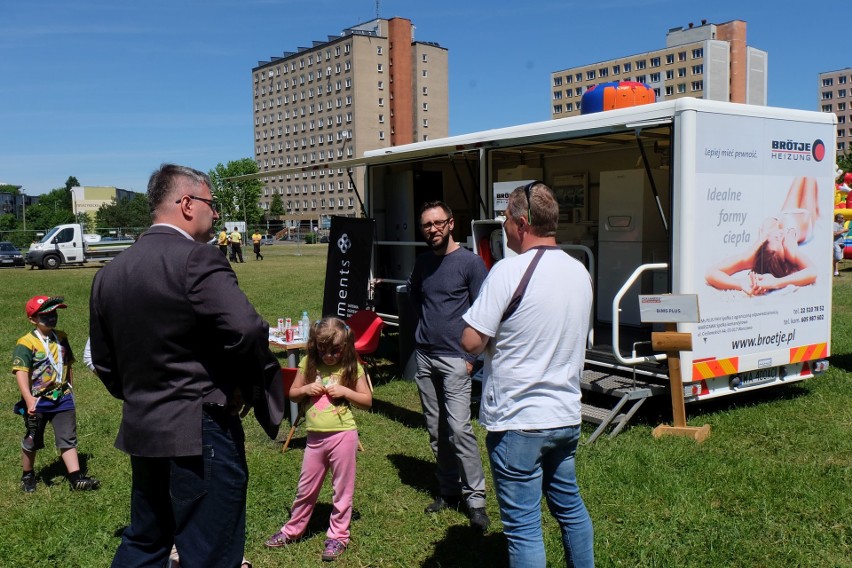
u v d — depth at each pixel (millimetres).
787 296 6051
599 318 7973
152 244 2539
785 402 6316
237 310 2412
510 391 2711
